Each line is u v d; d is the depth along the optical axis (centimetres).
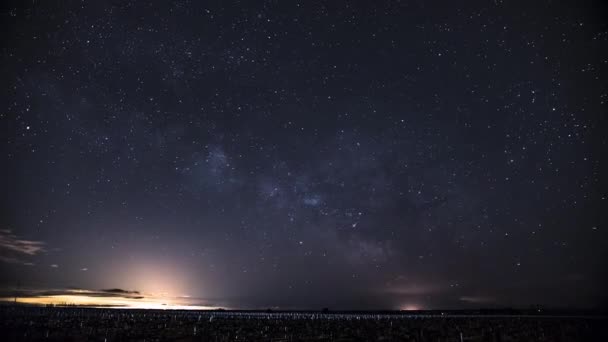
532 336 3716
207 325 5425
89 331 4125
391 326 5269
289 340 3678
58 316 6278
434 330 4534
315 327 5169
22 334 3647
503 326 4959
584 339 3484
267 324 5756
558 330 4284
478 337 3756
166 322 5931
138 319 6581
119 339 3547
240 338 3819
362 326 5334
